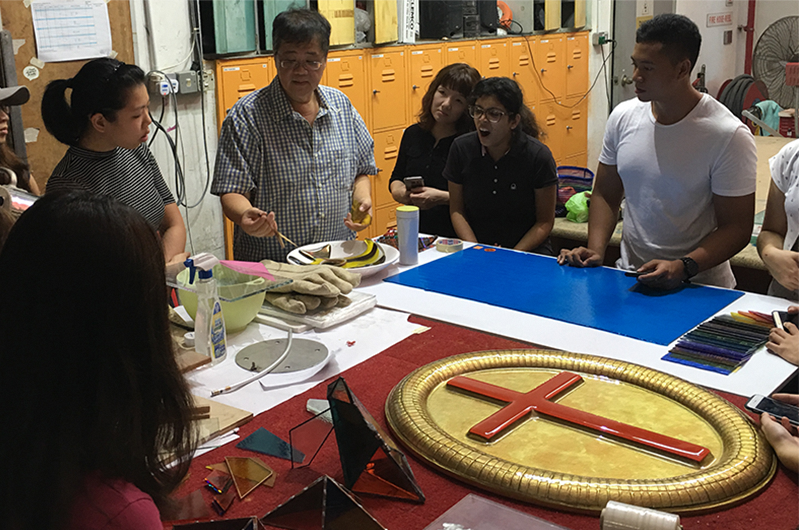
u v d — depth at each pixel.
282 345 1.63
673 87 2.10
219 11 3.73
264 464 1.17
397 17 4.57
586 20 6.20
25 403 0.70
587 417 1.25
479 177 2.74
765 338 1.61
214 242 4.13
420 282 2.11
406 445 1.21
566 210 3.36
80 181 2.18
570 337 1.67
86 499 0.71
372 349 1.63
